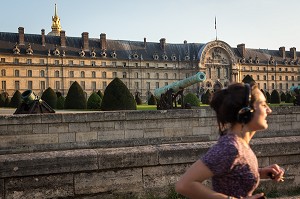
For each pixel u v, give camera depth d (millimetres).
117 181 5508
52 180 5176
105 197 5434
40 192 5117
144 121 16094
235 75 116875
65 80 99688
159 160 5719
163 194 5738
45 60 97875
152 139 16062
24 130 14008
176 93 26141
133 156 5570
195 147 5938
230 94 2686
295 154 6527
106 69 105062
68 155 5262
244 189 2588
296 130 19328
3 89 93000
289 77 129875
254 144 6273
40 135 14227
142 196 5633
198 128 17156
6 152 13555
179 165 5855
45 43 100562
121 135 15625
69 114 14680
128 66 107875
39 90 96562
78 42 105938
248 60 123562
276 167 3035
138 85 109062
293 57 133250
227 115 2676
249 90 2648
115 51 108188
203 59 113188
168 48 116188
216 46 114438
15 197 5000
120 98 24500
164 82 111938
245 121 2656
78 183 5305
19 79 94688
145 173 5668
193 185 2457
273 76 127000
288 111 19281
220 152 2506
